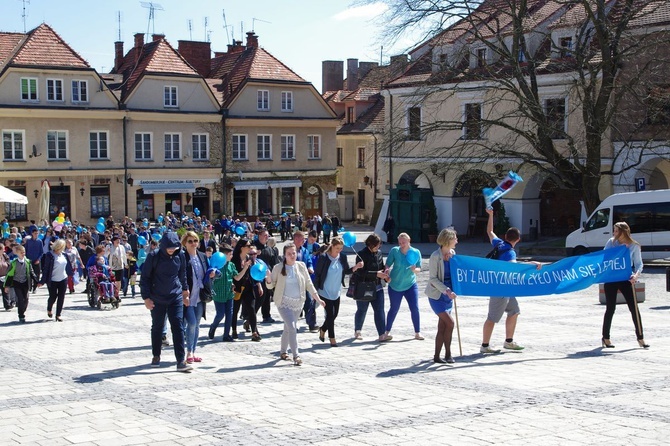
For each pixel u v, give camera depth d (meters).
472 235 48.59
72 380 11.95
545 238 45.22
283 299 13.26
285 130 61.19
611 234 31.89
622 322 17.53
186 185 56.59
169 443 8.44
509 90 37.03
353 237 15.32
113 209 53.91
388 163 51.72
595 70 34.66
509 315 13.96
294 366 13.02
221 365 13.20
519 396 10.41
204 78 59.16
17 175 50.12
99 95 52.97
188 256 13.33
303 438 8.55
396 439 8.45
